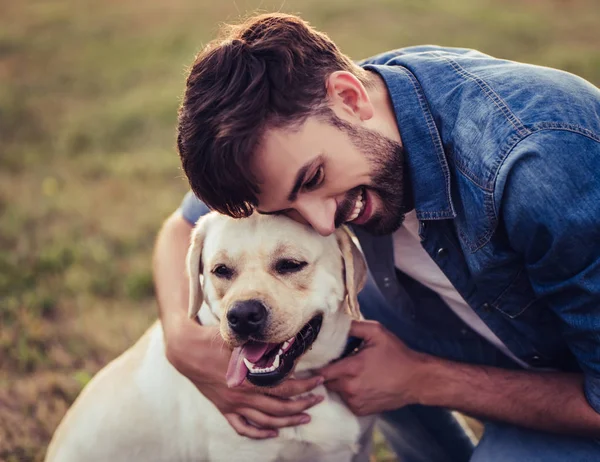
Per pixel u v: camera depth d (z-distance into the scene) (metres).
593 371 2.11
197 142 1.92
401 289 2.58
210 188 1.97
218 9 11.57
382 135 2.07
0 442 3.16
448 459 2.93
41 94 8.27
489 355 2.63
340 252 2.45
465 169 2.05
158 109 7.30
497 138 1.98
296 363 2.32
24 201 5.54
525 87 2.03
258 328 2.18
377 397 2.38
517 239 2.01
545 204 1.91
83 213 5.28
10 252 4.73
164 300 2.63
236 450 2.50
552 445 2.33
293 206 2.01
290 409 2.37
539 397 2.25
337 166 1.95
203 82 1.93
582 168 1.91
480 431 3.29
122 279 4.37
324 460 2.60
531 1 10.34
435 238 2.22
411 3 10.49
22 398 3.43
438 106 2.14
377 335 2.43
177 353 2.40
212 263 2.41
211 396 2.39
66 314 4.07
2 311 4.04
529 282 2.21
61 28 11.43
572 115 1.96
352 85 1.95
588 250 1.93
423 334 2.72
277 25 1.96
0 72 9.30
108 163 6.21
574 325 2.06
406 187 2.18
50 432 3.22
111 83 8.45
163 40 9.99
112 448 2.62
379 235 2.27
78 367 3.65
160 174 5.92
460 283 2.27
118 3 13.08
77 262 4.56
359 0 10.82
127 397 2.63
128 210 5.30
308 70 1.92
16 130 7.18
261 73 1.86
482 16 9.50
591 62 7.09
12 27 11.72
